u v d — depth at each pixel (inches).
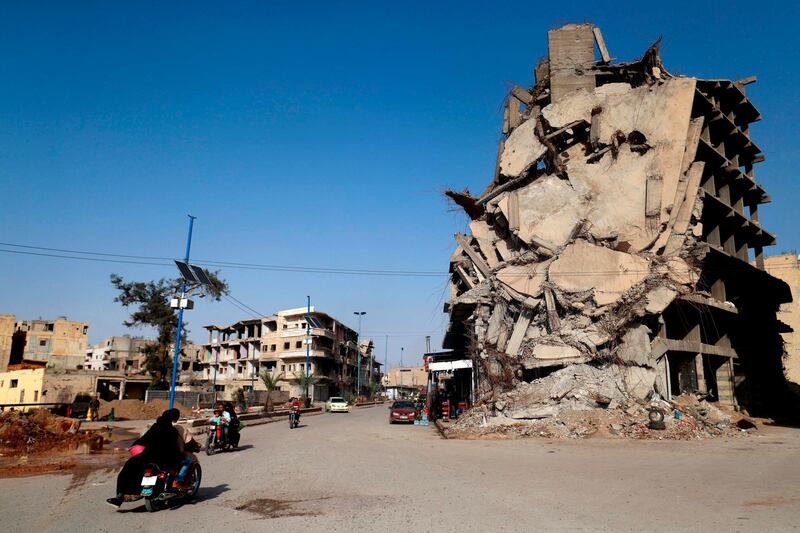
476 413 1101.1
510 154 1422.2
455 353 1764.3
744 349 1568.7
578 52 1385.3
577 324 1125.1
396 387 4832.7
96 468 570.6
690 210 1165.7
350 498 373.1
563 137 1344.7
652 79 1307.8
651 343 1099.3
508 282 1252.5
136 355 3555.6
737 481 440.8
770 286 1627.7
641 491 392.5
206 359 3710.6
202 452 757.9
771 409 1622.8
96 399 1562.5
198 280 1137.4
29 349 3011.8
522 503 347.6
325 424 1355.8
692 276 1099.3
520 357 1157.7
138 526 299.1
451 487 414.3
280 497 382.0
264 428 1221.7
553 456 647.1
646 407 981.2
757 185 1707.7
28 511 342.6
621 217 1186.0
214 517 319.6
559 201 1279.5
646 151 1218.0
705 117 1486.2
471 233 1473.9
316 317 3243.1
